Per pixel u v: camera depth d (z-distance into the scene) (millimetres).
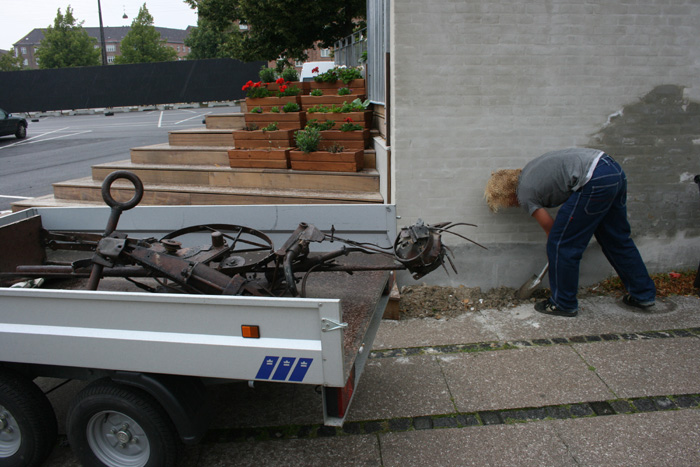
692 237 4781
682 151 4543
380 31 5254
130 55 47906
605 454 2656
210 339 2189
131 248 2598
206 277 2473
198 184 5891
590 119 4426
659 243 4793
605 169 3775
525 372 3438
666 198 4664
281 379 2164
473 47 4246
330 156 5375
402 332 4082
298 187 5523
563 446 2729
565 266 4051
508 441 2791
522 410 3045
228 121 6922
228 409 3188
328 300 1996
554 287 4203
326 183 5414
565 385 3264
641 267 4184
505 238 4680
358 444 2820
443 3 4152
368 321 2668
